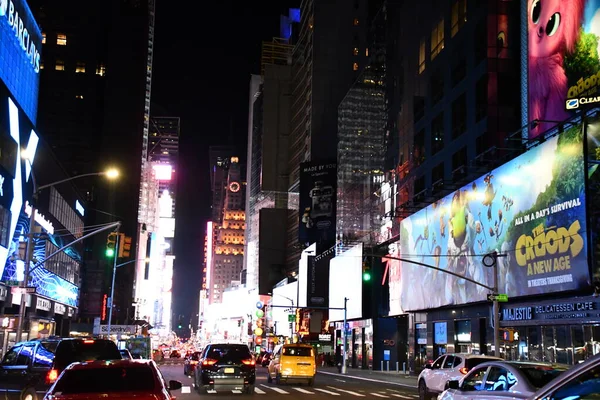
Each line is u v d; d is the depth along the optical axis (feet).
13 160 173.68
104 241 385.91
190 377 148.46
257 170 607.37
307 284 328.29
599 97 111.75
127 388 34.45
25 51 246.88
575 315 114.73
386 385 134.31
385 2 244.63
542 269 120.88
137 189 464.65
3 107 164.66
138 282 590.55
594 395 17.53
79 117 436.76
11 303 175.83
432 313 173.88
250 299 619.26
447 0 181.16
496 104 152.97
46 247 215.72
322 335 270.67
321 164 382.83
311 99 438.81
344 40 444.14
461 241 153.17
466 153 163.12
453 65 175.32
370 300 229.86
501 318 138.41
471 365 75.77
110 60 467.11
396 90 223.10
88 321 324.80
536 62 140.26
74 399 32.60
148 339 171.01
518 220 129.49
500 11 157.69
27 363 68.49
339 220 290.76
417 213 180.86
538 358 126.21
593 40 122.42
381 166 237.25
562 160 116.78
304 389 111.96
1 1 211.20
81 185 424.05
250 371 90.38
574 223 112.27
